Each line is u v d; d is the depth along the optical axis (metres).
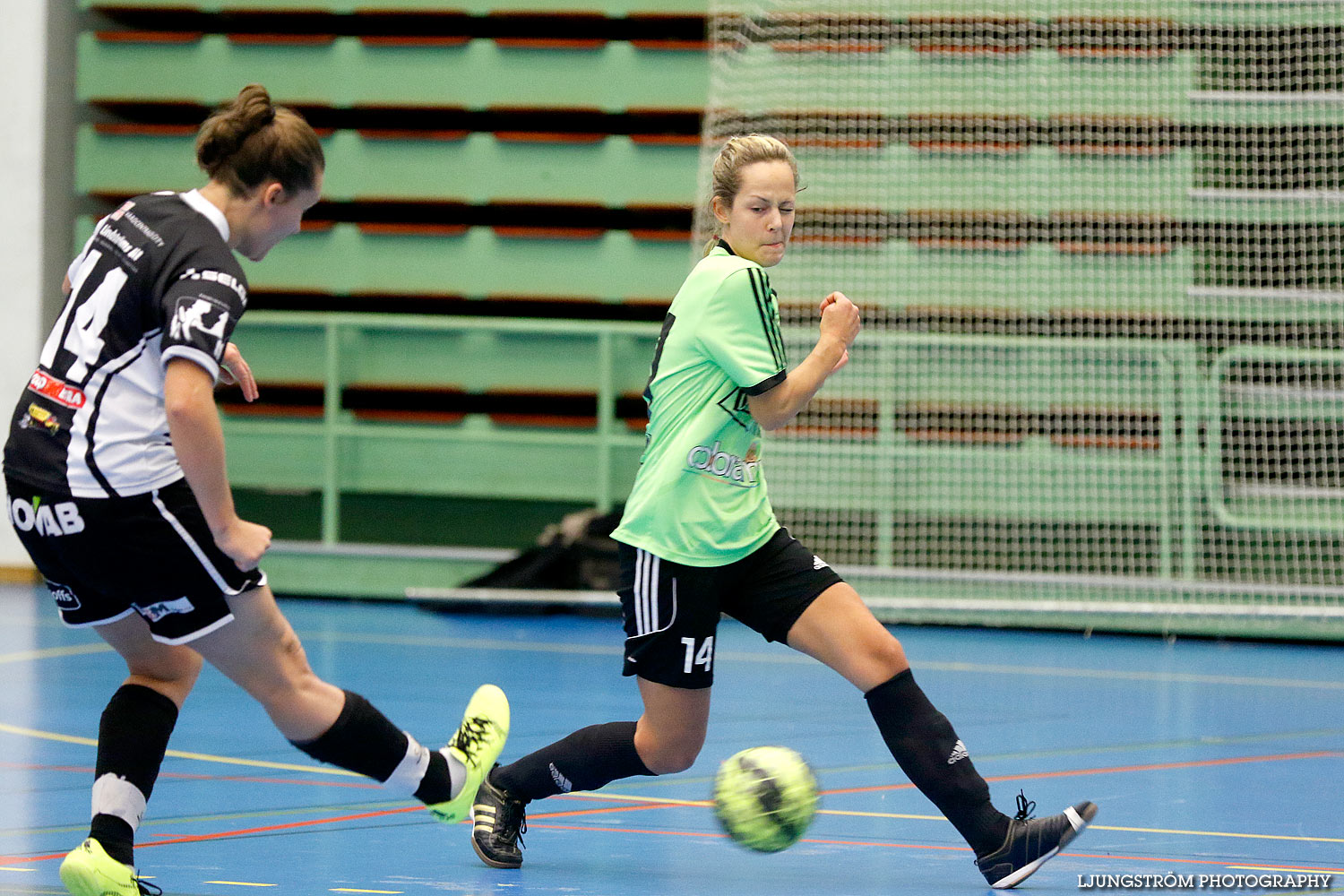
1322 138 35.66
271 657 10.73
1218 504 33.91
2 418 40.16
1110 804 15.49
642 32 42.00
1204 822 14.56
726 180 12.15
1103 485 34.97
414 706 22.27
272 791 16.02
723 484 11.80
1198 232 35.97
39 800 15.31
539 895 11.48
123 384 10.23
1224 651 31.44
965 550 35.84
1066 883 11.94
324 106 40.75
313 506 41.59
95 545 10.23
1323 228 35.53
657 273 39.19
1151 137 36.19
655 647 11.91
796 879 12.16
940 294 37.00
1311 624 32.59
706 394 11.82
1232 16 35.91
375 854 13.03
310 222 40.09
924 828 14.33
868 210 37.34
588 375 38.72
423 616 35.72
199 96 40.28
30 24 40.12
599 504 37.59
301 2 39.97
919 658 29.62
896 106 37.28
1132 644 32.50
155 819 14.55
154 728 11.07
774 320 11.73
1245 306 35.50
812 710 22.27
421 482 39.09
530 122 42.53
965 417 36.03
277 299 43.72
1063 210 36.56
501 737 12.31
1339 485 35.22
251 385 12.33
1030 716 22.02
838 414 36.75
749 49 37.84
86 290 10.46
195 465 9.66
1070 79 36.56
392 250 39.72
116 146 40.31
